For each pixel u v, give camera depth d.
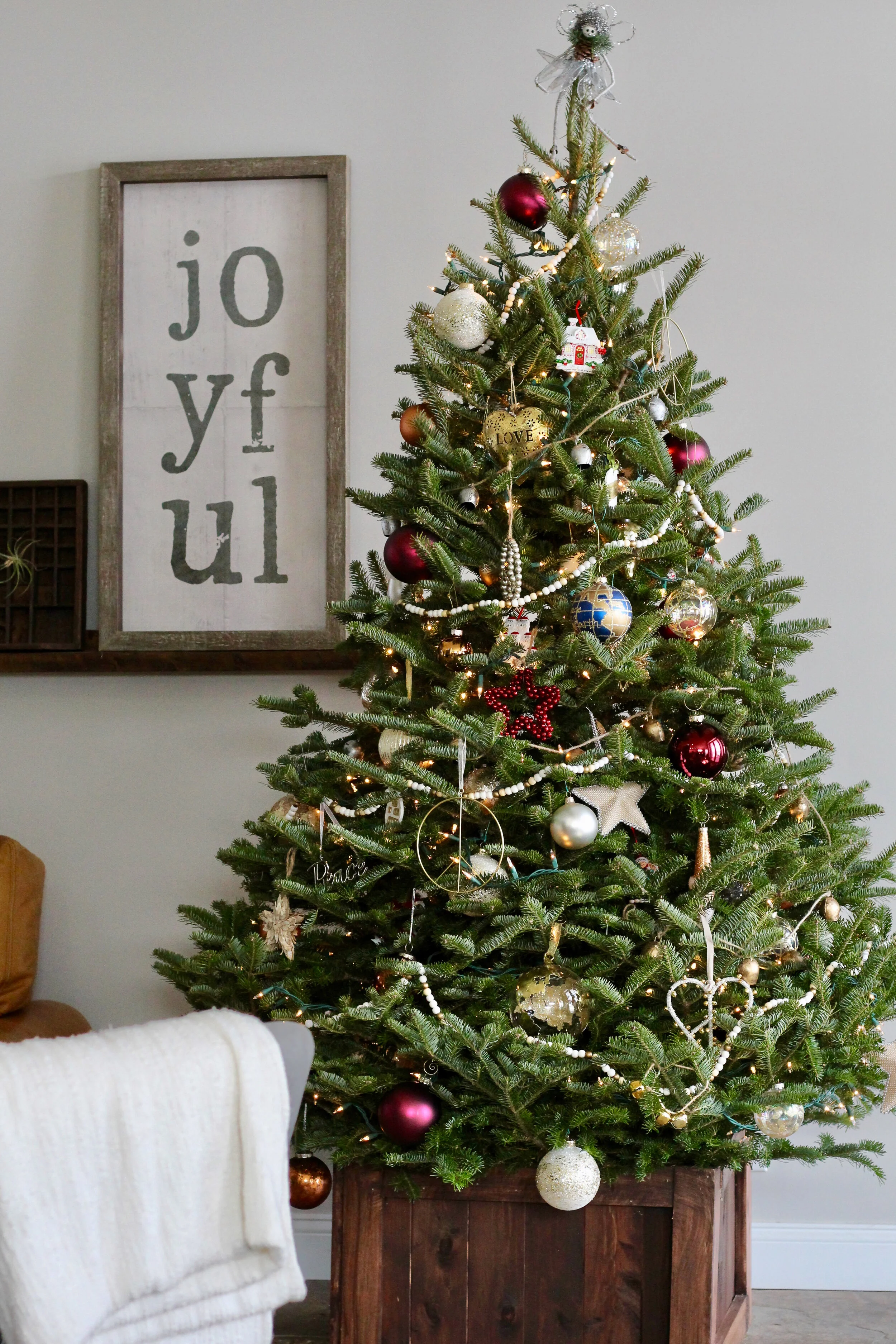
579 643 1.60
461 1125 1.58
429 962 1.69
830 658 2.36
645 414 1.69
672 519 1.73
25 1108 0.91
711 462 1.81
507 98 2.44
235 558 2.42
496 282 1.85
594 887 1.63
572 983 1.53
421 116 2.46
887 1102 1.64
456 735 1.59
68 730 2.45
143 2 2.50
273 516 2.42
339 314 2.41
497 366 1.76
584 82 1.85
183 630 2.42
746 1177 2.01
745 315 2.40
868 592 2.37
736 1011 1.59
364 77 2.47
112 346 2.44
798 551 2.38
